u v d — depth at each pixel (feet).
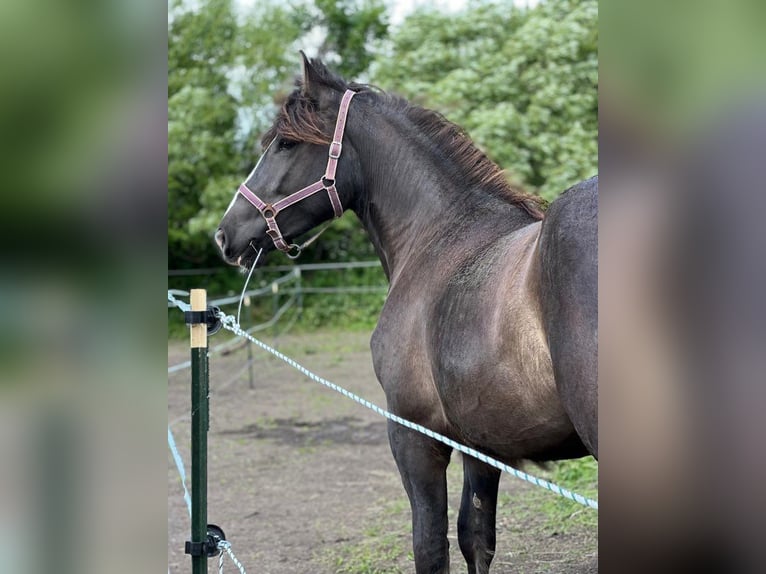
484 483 9.05
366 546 12.75
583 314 5.40
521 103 39.70
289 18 47.96
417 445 8.20
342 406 24.67
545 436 6.50
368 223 9.64
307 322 42.39
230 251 9.64
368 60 48.21
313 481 16.96
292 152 9.37
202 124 42.22
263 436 21.33
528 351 6.20
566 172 36.81
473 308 6.95
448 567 8.36
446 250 8.29
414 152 9.09
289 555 12.62
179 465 8.09
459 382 6.97
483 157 8.91
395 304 8.46
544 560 11.44
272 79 44.01
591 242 5.48
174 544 13.43
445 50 41.93
